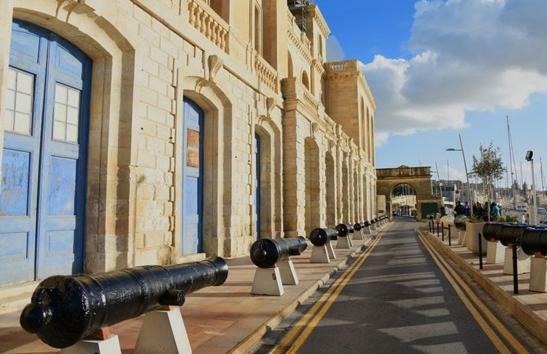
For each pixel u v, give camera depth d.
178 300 4.94
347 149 36.91
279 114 21.14
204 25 13.81
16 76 8.10
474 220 18.98
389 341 6.46
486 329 7.12
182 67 12.31
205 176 15.02
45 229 8.54
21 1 7.68
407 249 22.11
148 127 10.73
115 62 9.99
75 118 9.46
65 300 3.60
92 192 9.64
